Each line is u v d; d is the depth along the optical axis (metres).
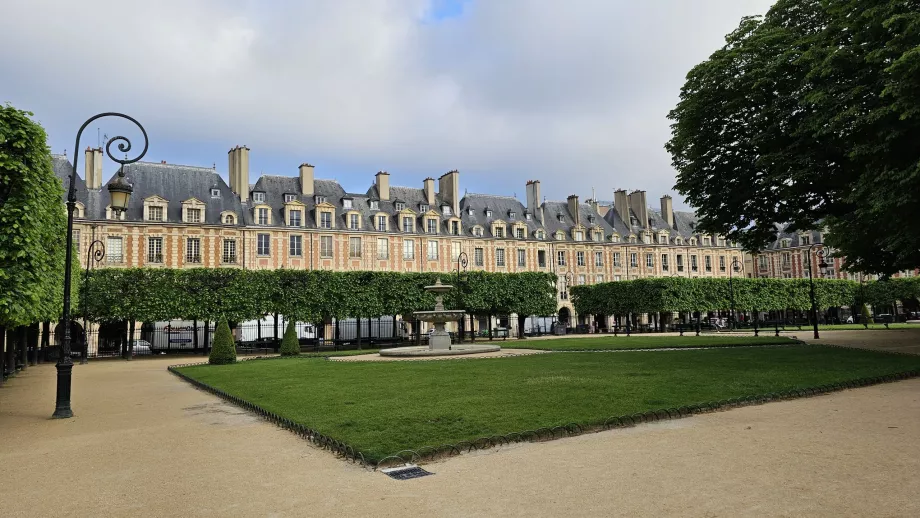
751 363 17.09
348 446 7.97
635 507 5.54
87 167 50.50
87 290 34.94
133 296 36.75
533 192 72.31
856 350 21.50
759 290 58.66
